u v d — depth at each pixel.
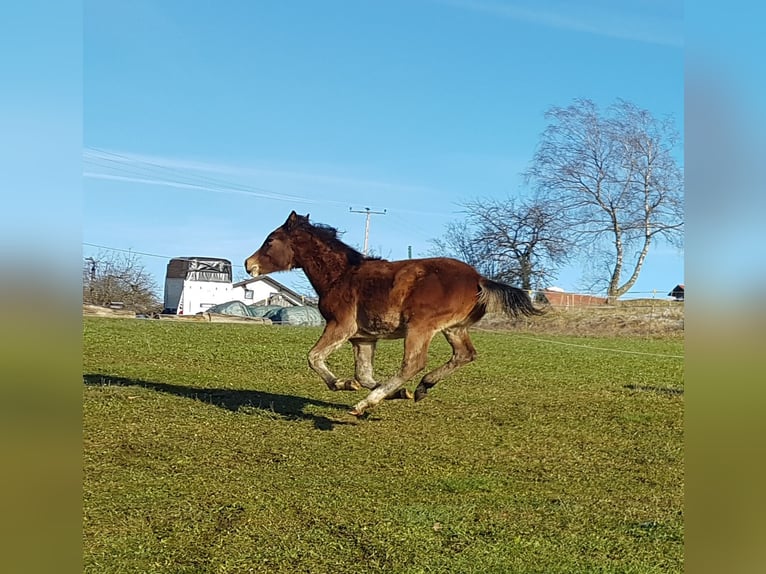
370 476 8.64
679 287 48.56
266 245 11.78
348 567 5.82
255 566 5.81
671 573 5.75
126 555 5.92
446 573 5.72
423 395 11.70
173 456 9.23
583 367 22.33
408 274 11.15
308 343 25.97
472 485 8.34
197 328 30.11
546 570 5.79
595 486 8.59
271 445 10.05
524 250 57.44
